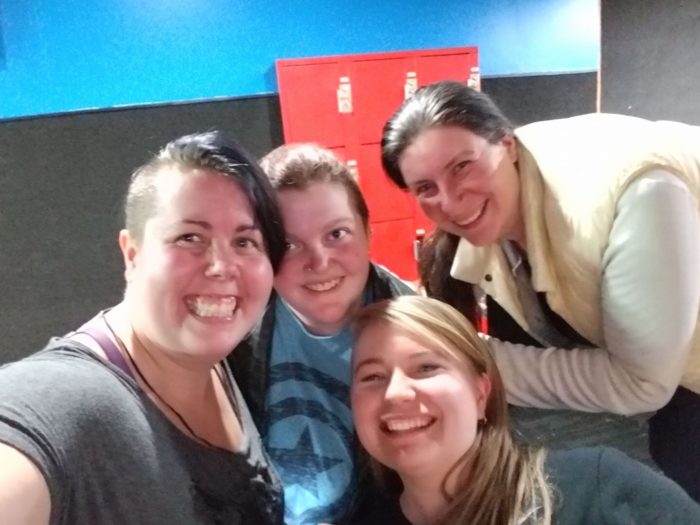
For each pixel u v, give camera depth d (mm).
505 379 1309
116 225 2107
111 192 2092
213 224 885
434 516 1091
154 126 2121
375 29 2381
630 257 1140
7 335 2027
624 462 1031
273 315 1235
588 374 1254
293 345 1237
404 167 1288
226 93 2201
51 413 729
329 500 1199
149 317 893
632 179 1144
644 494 987
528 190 1291
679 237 1124
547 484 1028
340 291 1196
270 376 1237
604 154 1211
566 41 2686
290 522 1182
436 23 2471
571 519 1007
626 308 1161
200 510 907
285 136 2215
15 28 1948
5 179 1979
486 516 1032
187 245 882
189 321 888
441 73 2369
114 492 779
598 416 1729
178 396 965
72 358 833
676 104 2859
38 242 2029
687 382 1304
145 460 819
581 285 1267
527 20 2611
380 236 2344
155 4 2082
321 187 1153
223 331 900
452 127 1222
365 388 1070
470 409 1043
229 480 969
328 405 1227
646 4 2754
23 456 674
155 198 888
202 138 929
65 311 2082
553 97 2703
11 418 691
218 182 900
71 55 2012
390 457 1048
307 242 1152
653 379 1197
